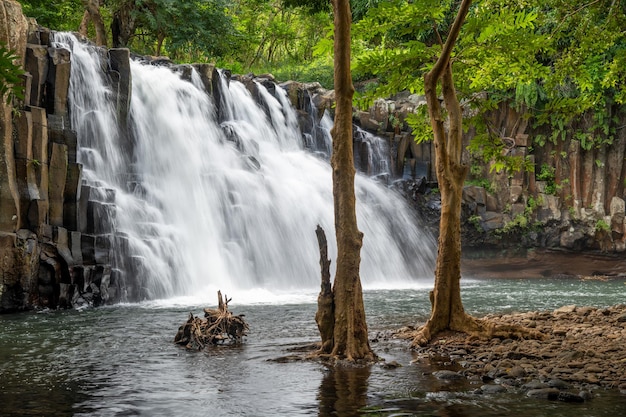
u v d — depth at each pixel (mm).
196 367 9312
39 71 20562
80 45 24000
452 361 9688
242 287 24781
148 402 7242
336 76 9859
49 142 19922
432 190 34250
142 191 23750
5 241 17344
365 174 33125
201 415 6668
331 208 29531
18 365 9547
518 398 7320
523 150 34000
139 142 25094
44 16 35625
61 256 18469
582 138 34469
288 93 33344
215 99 29016
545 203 34281
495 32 12875
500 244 33844
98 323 14609
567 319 13867
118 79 24484
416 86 14156
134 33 39875
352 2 37781
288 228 27484
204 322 11766
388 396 7457
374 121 34438
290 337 12289
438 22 12906
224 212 25953
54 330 13461
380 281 29938
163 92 26500
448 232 11664
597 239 34281
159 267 21797
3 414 6703
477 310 17594
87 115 23250
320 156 33000
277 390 7793
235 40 42656
